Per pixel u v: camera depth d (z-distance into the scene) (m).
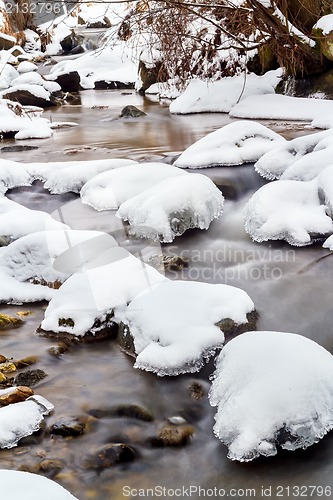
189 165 6.30
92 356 3.45
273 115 8.92
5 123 9.42
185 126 9.09
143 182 5.34
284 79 10.02
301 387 2.70
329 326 3.62
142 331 3.39
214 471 2.59
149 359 3.22
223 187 5.86
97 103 12.91
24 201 6.00
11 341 3.64
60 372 3.31
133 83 15.49
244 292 3.65
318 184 4.93
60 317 3.68
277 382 2.72
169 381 3.13
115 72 16.09
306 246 4.49
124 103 12.50
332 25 8.91
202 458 2.67
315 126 7.85
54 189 6.06
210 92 10.40
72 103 13.24
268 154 6.04
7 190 6.16
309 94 9.54
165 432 2.79
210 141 6.57
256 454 2.59
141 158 7.09
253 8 8.28
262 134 6.65
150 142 8.12
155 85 13.60
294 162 5.68
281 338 2.97
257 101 9.47
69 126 9.98
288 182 4.97
